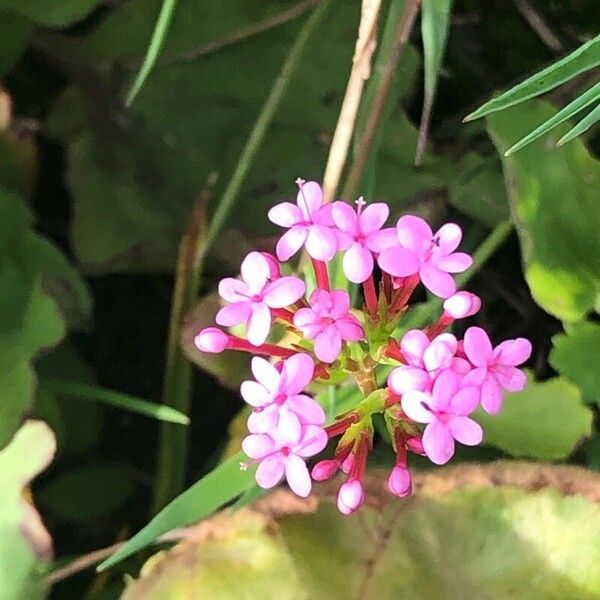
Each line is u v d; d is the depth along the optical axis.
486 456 0.17
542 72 0.14
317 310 0.13
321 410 0.13
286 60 0.19
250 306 0.13
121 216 0.19
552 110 0.16
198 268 0.17
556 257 0.16
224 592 0.15
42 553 0.16
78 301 0.18
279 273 0.13
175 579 0.15
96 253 0.19
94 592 0.17
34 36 0.19
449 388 0.12
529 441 0.16
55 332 0.17
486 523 0.15
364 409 0.14
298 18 0.19
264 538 0.15
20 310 0.17
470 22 0.20
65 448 0.18
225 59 0.19
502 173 0.18
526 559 0.15
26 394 0.16
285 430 0.13
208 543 0.15
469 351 0.13
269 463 0.13
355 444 0.14
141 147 0.19
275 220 0.13
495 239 0.17
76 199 0.19
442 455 0.12
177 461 0.17
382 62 0.16
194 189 0.19
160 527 0.15
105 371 0.20
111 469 0.19
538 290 0.16
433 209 0.18
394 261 0.13
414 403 0.12
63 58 0.19
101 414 0.19
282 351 0.14
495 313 0.20
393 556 0.15
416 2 0.15
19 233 0.17
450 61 0.20
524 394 0.16
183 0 0.19
